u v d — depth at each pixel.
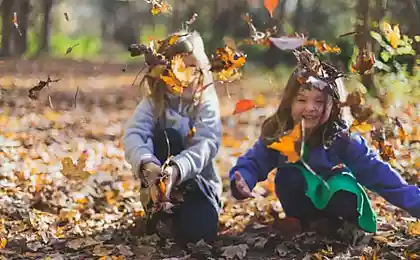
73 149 9.47
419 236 4.77
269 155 4.71
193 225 4.63
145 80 4.77
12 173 7.10
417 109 7.72
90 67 32.53
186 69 4.29
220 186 4.89
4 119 12.38
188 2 31.06
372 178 4.56
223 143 10.27
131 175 7.53
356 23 8.41
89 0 69.75
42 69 27.59
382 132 4.98
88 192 6.30
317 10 24.23
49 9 36.12
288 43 4.27
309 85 4.44
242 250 4.48
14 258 4.43
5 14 24.53
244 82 21.55
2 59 28.80
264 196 6.55
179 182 4.37
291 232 4.92
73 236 4.98
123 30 58.62
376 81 7.52
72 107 15.48
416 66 7.96
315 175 4.36
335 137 4.55
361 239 4.62
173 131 4.62
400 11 10.78
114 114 14.63
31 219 5.28
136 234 4.94
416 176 6.35
